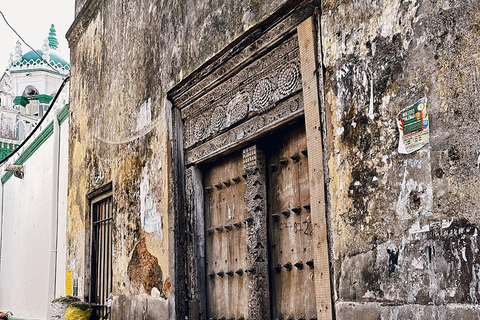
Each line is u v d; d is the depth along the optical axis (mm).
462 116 2600
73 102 9219
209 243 5379
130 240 6438
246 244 4742
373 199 3064
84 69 8703
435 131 2729
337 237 3314
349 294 3178
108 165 7336
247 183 4730
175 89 5602
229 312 4969
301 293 4164
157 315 5559
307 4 3756
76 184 8766
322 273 3459
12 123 19125
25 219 13414
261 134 4461
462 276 2533
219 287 5152
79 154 8688
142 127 6309
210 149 5188
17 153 14781
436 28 2762
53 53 24891
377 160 3061
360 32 3248
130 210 6512
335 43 3445
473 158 2533
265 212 4590
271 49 4266
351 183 3232
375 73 3117
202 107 5305
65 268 9289
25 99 23141
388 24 3051
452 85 2658
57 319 7812
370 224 3070
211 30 4906
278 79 4207
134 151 6500
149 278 5863
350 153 3258
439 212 2670
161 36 5941
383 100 3051
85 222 8156
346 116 3312
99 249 7840
